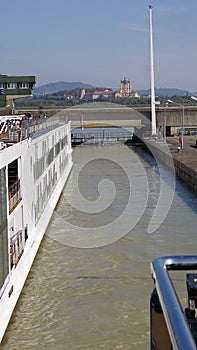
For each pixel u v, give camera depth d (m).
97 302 14.77
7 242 14.00
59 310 14.29
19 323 13.50
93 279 16.69
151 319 2.86
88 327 13.19
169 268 2.72
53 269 17.83
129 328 13.03
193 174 36.66
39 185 22.86
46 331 13.03
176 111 76.31
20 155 17.12
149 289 15.63
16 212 16.30
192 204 29.77
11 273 14.38
